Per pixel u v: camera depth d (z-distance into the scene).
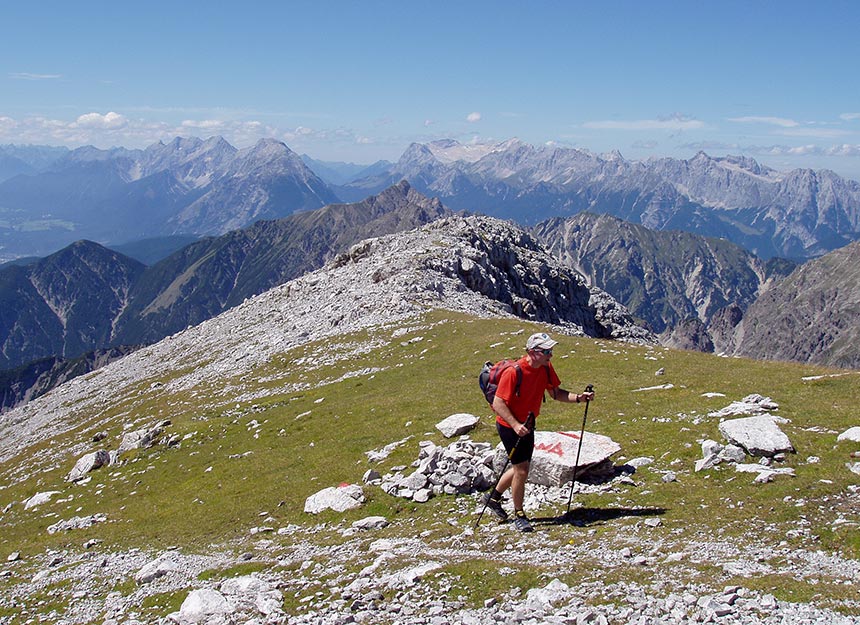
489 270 102.50
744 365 36.38
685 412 27.20
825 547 14.18
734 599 11.81
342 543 20.56
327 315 80.31
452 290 83.38
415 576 15.06
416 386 43.56
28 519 40.12
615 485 20.73
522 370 16.98
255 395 56.56
